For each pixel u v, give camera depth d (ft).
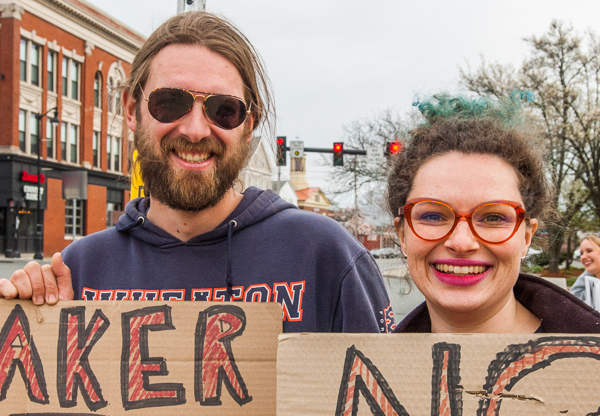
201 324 4.40
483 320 4.17
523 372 3.76
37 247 67.51
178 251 5.37
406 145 4.69
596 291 15.02
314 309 5.17
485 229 3.89
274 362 4.34
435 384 3.84
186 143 4.97
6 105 67.92
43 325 4.42
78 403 4.29
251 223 5.49
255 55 5.89
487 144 4.06
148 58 5.41
